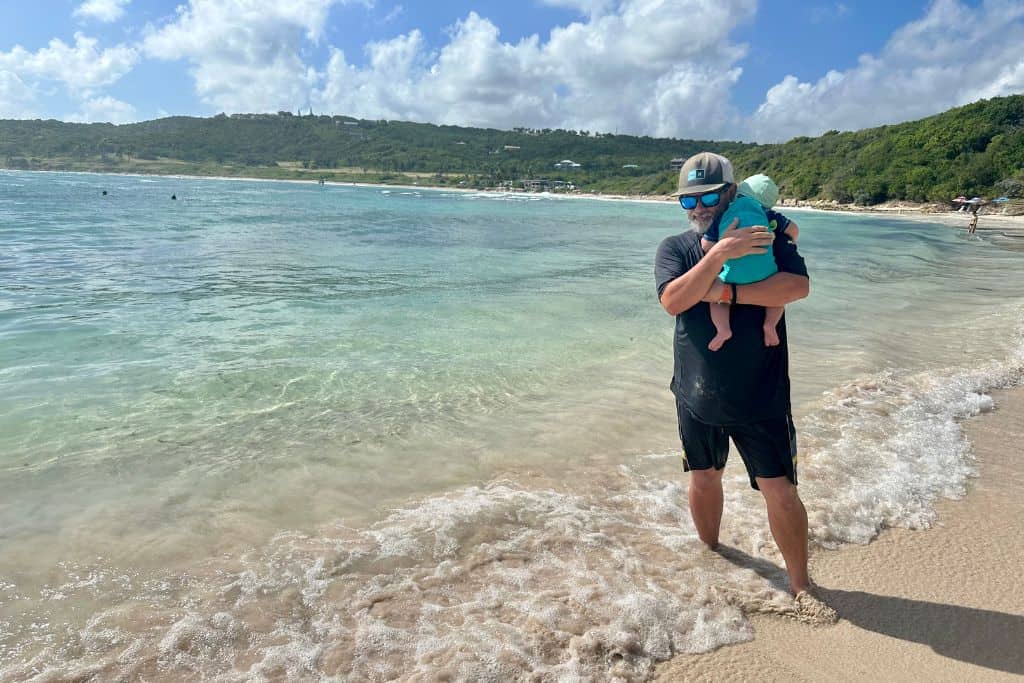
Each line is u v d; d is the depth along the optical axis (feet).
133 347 20.42
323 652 7.47
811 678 7.34
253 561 9.35
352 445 13.83
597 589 8.82
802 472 12.75
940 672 7.44
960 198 203.62
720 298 8.15
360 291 32.07
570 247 61.11
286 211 106.83
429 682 6.96
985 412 16.97
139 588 8.63
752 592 8.95
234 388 17.06
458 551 9.71
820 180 268.82
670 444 14.57
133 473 12.10
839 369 20.79
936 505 11.60
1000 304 33.86
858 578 9.34
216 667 7.20
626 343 23.75
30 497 11.02
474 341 23.09
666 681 7.26
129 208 95.55
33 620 7.89
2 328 21.98
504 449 13.93
